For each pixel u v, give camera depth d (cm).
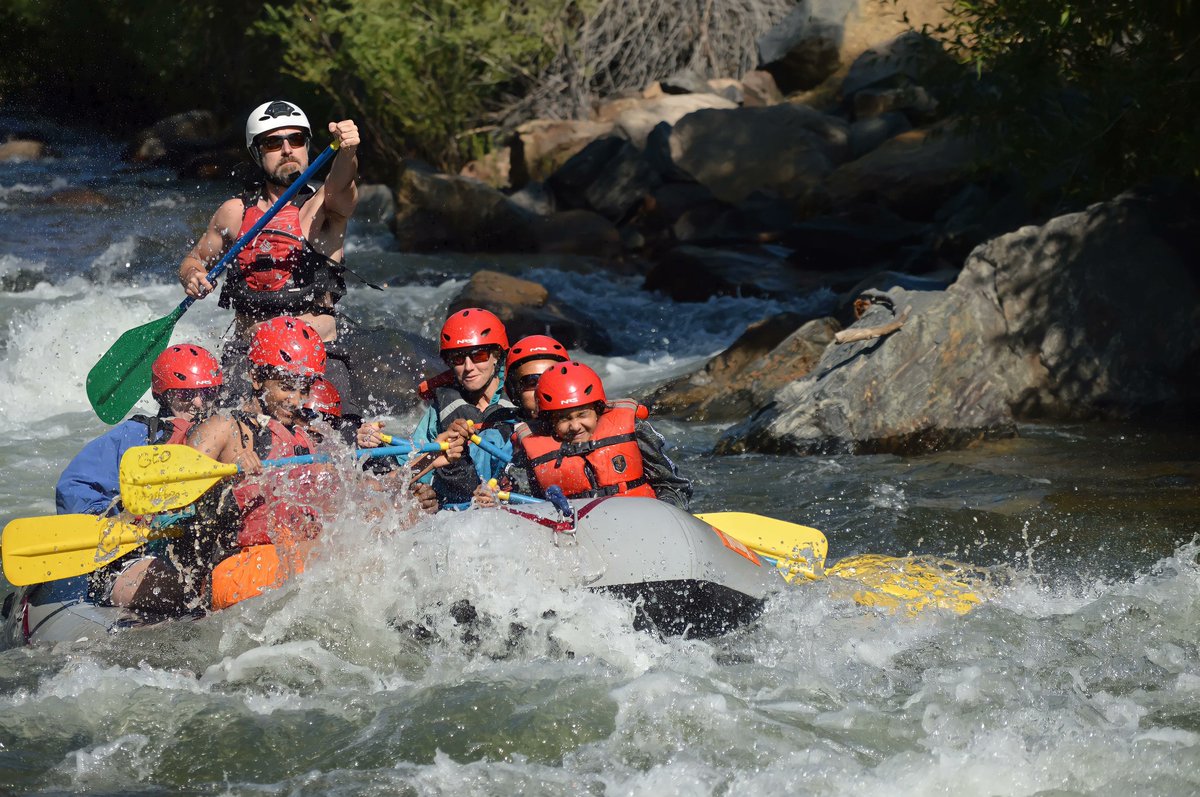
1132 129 2588
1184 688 1088
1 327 2869
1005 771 959
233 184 5334
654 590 1162
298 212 1597
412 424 2292
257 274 1578
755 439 2067
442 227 4153
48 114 6119
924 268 3300
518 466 1309
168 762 1004
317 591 1215
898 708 1064
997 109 2823
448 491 1350
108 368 1573
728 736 1013
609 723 1041
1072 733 1001
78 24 6038
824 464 1966
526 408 1353
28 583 1202
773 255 3712
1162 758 965
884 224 3597
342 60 4819
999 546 1523
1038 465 1906
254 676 1141
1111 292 2225
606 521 1197
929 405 2055
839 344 2192
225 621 1216
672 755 991
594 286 3691
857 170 3828
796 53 4797
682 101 4625
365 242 4284
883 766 966
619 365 2881
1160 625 1220
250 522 1242
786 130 4141
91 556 1222
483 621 1164
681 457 2055
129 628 1224
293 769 988
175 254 4106
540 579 1165
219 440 1248
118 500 1259
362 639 1187
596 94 5338
